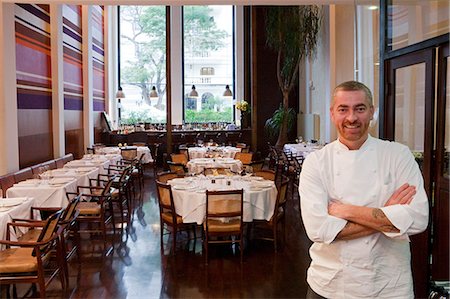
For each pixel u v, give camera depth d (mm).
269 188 5141
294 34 11133
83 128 10422
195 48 14570
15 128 6129
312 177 1668
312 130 11883
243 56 14422
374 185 1627
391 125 4008
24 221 4223
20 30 6707
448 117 3357
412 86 3732
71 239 5465
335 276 1621
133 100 14461
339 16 8781
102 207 5406
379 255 1585
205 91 14703
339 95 1647
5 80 5840
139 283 4102
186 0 6242
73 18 9664
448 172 3355
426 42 3436
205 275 4305
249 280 4180
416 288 3457
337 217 1573
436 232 3408
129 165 8164
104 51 12695
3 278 3473
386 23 4066
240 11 14266
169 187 4918
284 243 5359
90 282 4121
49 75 8016
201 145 11609
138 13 14258
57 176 6172
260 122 14047
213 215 4629
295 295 3834
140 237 5613
